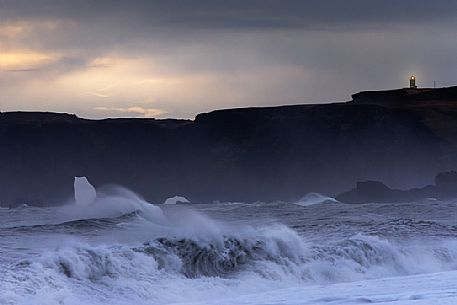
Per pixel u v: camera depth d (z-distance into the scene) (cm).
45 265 6044
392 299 4791
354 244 7756
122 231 9900
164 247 7050
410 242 8594
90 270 6200
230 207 17825
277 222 11519
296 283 6844
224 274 6875
